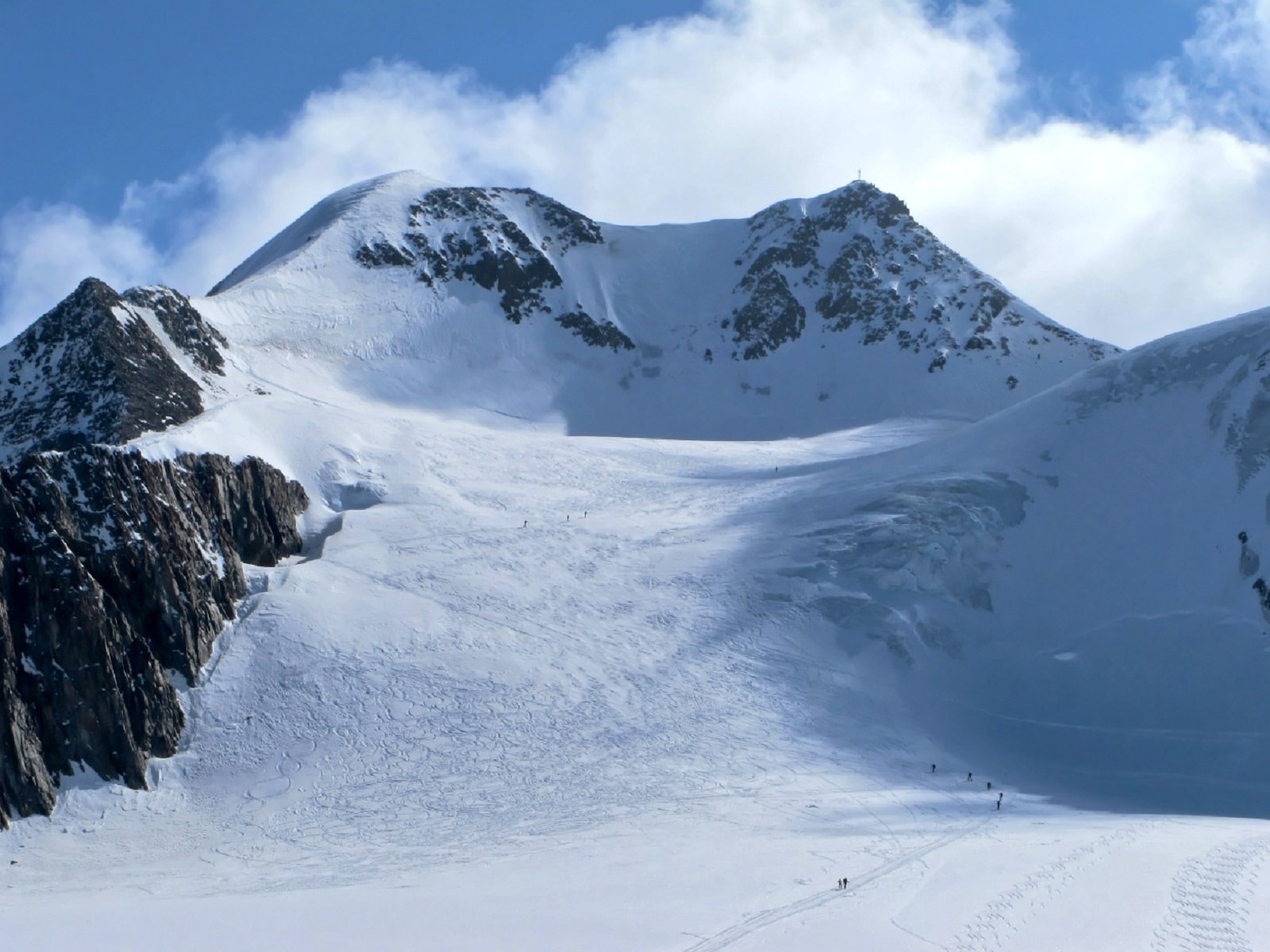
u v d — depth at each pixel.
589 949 43.03
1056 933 44.97
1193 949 43.88
